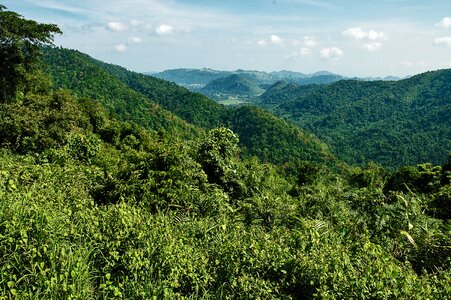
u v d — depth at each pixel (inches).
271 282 155.3
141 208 225.3
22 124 682.2
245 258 161.2
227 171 364.5
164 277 140.7
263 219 302.8
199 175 303.6
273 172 522.9
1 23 1074.7
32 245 128.5
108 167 325.4
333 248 183.9
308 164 1409.9
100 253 146.7
